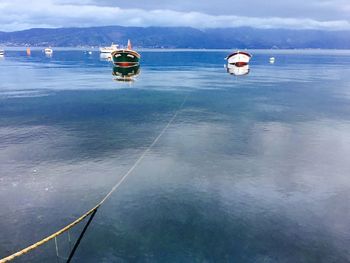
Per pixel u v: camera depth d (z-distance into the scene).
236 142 30.11
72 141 29.67
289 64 147.00
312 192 20.89
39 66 117.31
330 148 28.84
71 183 21.53
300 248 15.80
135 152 27.12
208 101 50.19
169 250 15.54
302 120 38.59
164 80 76.69
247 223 17.61
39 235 16.42
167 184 21.59
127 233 16.67
